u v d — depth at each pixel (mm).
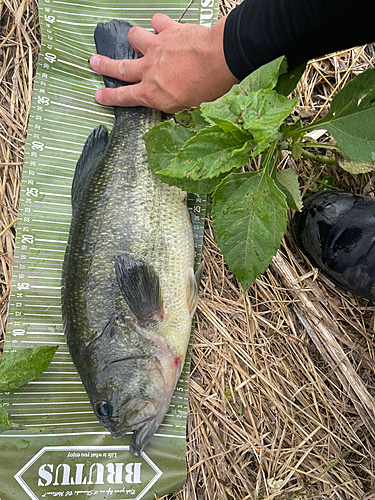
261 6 310
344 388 448
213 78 365
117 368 364
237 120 283
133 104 410
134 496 408
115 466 410
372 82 307
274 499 432
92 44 437
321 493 438
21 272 416
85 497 403
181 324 386
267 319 459
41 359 379
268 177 293
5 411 370
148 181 383
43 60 426
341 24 279
